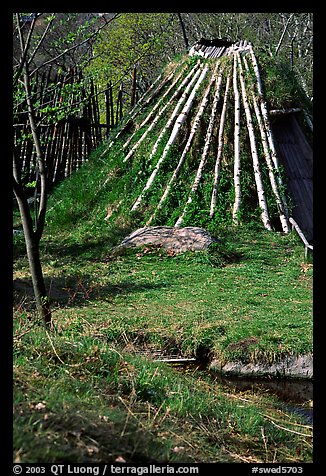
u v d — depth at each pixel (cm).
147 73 3017
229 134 1742
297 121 1897
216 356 792
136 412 482
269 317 902
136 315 902
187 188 1639
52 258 1345
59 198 1853
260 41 3222
